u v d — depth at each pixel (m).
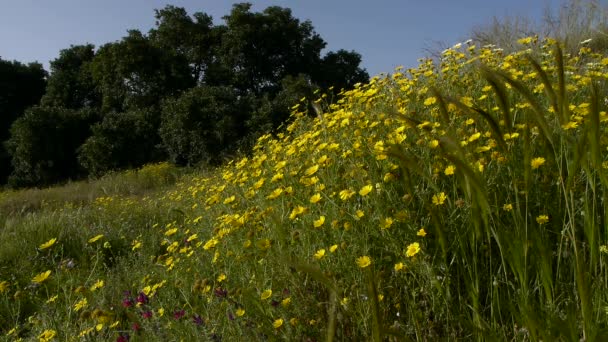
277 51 22.83
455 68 4.09
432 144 2.31
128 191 14.05
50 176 24.02
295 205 2.92
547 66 3.92
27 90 31.27
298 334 2.09
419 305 2.08
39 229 6.34
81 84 26.91
